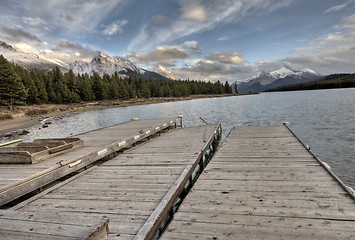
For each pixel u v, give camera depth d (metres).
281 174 5.58
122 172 6.19
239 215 3.83
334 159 10.33
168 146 9.09
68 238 2.16
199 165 8.13
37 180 5.38
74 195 4.80
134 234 3.29
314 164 6.14
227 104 58.97
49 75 87.56
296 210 3.88
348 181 7.95
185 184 5.81
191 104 67.62
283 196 4.42
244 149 8.22
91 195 4.76
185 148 8.55
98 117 38.62
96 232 2.30
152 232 3.44
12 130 26.33
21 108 51.28
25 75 71.62
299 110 33.53
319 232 3.25
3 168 6.25
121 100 91.00
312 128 18.38
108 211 4.02
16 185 4.96
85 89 81.75
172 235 3.37
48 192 4.99
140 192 4.79
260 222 3.58
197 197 4.58
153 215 3.72
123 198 4.53
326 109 32.06
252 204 4.18
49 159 6.91
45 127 27.28
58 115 46.59
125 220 3.69
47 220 2.54
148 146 9.34
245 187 4.95
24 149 7.23
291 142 8.82
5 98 48.62
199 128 13.84
